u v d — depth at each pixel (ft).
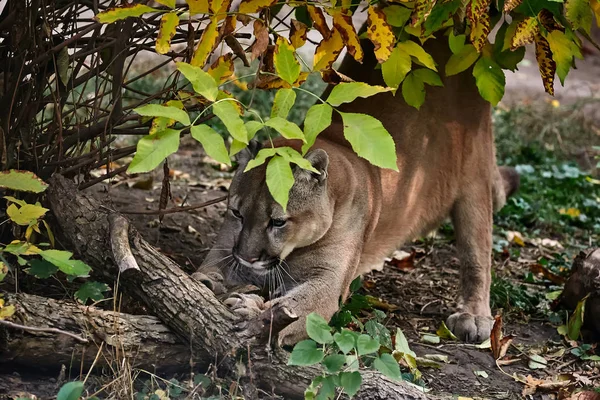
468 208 19.17
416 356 16.22
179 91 14.92
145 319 13.53
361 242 16.88
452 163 18.88
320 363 13.29
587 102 36.81
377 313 16.56
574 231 26.08
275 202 15.21
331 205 15.89
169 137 12.12
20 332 12.52
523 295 19.67
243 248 15.35
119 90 15.44
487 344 17.06
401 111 18.10
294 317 12.85
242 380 13.10
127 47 15.10
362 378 13.01
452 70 15.55
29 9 14.48
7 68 14.93
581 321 17.38
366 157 12.16
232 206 15.70
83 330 12.88
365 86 12.75
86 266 12.96
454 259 22.71
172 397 12.92
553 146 32.78
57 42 15.53
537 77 43.39
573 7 13.87
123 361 12.62
